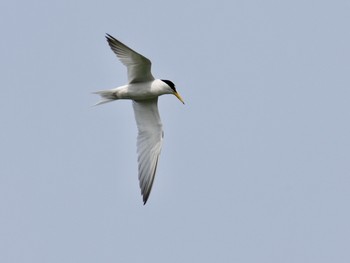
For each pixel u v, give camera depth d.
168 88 14.62
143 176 15.00
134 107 15.35
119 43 13.32
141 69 14.14
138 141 15.28
